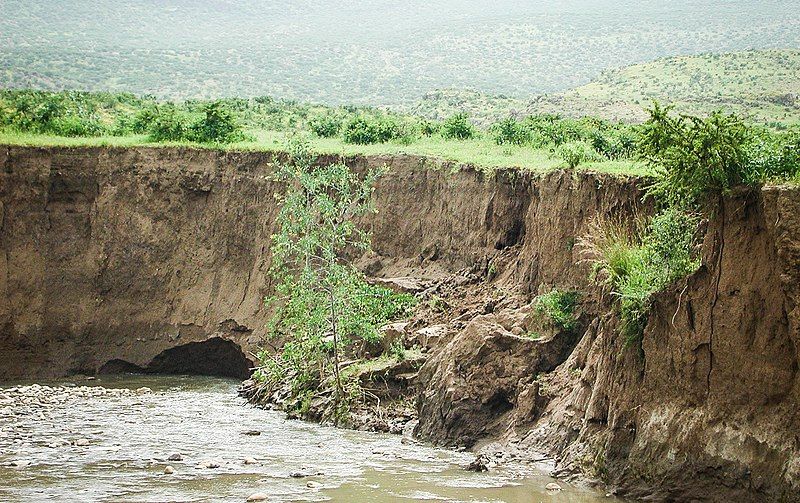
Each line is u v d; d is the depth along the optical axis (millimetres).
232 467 21297
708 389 16828
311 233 31391
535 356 23406
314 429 26375
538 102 93625
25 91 67500
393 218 36938
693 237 18266
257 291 38406
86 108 61469
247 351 37469
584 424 19812
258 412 29594
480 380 23453
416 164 37125
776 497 15211
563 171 27172
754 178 16516
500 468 20656
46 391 34188
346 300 29578
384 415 26609
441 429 23812
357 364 28781
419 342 28594
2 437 24703
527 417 22141
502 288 29844
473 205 33875
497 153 37438
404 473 20547
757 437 15773
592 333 22359
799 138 17172
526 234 30062
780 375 15609
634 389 18391
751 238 16406
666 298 17766
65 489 19188
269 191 39375
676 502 16875
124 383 37281
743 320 16266
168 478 20203
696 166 17125
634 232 23000
